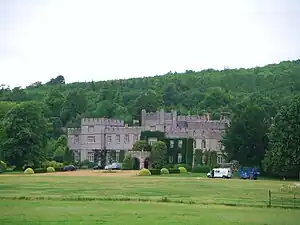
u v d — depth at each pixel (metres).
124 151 154.00
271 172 112.56
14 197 55.59
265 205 50.62
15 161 129.12
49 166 128.88
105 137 157.12
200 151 141.12
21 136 127.25
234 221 39.03
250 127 120.19
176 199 55.00
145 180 89.19
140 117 179.12
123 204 49.97
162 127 150.62
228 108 198.75
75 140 161.62
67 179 90.38
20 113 130.38
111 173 116.81
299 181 98.31
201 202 52.44
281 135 106.12
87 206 47.91
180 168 127.19
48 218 39.47
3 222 37.41
